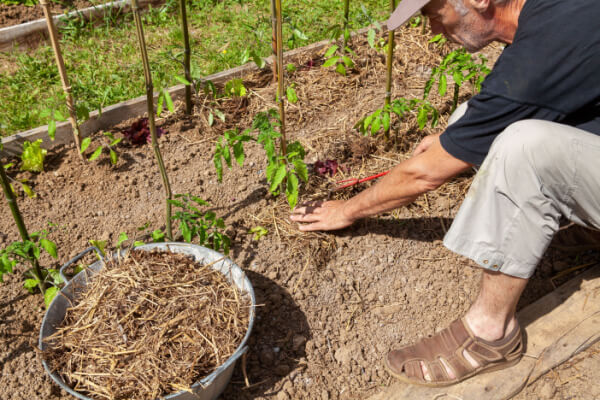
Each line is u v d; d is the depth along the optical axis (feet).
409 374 6.77
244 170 9.93
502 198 5.84
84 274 7.14
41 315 7.60
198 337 6.53
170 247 7.57
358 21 13.37
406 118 10.83
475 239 6.15
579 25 5.38
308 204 8.83
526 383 6.67
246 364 7.08
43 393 6.73
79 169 9.85
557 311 7.29
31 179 9.61
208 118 10.92
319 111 11.18
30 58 12.48
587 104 5.76
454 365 6.65
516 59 5.70
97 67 12.41
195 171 9.93
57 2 14.79
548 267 8.17
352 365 7.22
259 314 7.59
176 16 14.67
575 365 6.84
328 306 7.82
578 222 6.39
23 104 11.15
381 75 12.12
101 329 6.55
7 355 7.09
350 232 8.73
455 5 6.37
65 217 9.02
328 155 10.11
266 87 11.77
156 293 6.91
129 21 14.55
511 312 6.54
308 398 6.87
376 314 7.78
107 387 6.03
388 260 8.39
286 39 13.71
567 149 5.57
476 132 6.12
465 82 11.80
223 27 14.30
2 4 14.48
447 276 8.20
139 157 10.14
